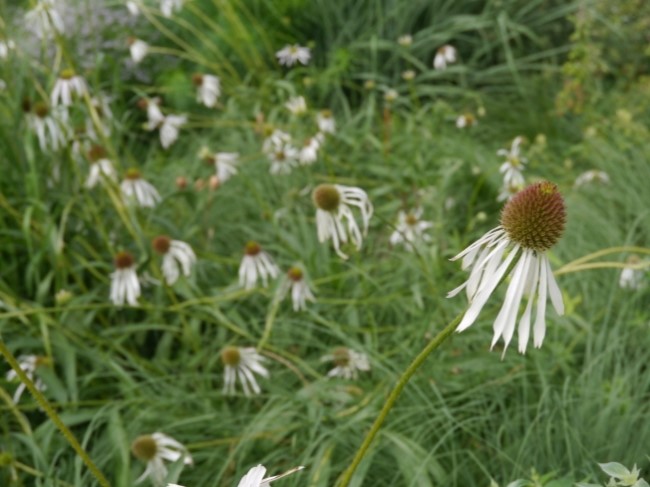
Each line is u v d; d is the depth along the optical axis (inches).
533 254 23.6
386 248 54.9
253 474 23.3
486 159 63.4
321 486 36.0
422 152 64.2
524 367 41.1
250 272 45.7
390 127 66.9
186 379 46.2
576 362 44.9
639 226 54.6
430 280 44.0
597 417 38.5
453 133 68.3
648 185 58.1
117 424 38.9
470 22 77.3
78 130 51.0
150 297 51.5
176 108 73.4
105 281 48.7
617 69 76.3
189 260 46.0
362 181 59.5
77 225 52.9
